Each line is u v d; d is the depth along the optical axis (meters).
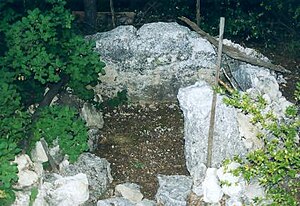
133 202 3.94
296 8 5.74
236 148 3.96
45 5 4.72
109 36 4.91
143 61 4.86
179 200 3.87
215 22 5.83
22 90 4.31
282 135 3.73
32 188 3.79
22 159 3.87
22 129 3.96
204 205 3.82
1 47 4.45
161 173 4.28
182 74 4.92
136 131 4.70
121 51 4.84
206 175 3.85
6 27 4.16
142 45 4.84
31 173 3.85
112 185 4.15
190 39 4.92
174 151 4.49
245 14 5.82
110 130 4.70
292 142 3.56
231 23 5.73
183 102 4.10
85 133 4.07
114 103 4.93
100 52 4.87
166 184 4.02
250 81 4.48
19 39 4.00
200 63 4.89
